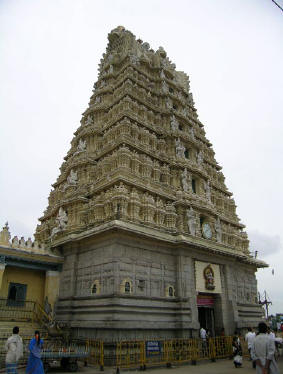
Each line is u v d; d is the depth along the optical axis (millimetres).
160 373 17125
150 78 42750
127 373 17062
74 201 30375
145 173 30578
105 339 20812
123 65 43406
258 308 37281
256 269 40125
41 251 27703
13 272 26781
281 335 30641
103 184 28844
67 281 26844
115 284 22078
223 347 24109
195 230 30422
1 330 21969
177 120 39938
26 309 26453
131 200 26766
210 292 28734
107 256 23703
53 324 23078
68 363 17562
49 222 36406
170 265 26781
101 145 35312
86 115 40469
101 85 43250
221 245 31516
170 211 29609
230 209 42594
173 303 25469
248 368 19094
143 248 25094
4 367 17219
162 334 23703
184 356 21281
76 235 27312
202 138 44531
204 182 36875
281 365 18922
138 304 22688
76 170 34438
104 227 23438
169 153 36094
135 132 32938
